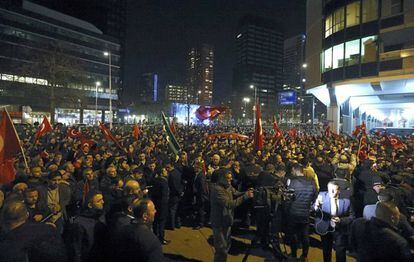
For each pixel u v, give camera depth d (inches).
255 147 464.4
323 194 246.8
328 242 248.8
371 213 189.3
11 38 2918.3
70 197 264.4
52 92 2071.9
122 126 1552.7
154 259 151.1
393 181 311.1
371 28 1397.6
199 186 361.1
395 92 1457.9
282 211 264.7
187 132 1127.6
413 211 255.9
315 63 1732.3
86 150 511.8
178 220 368.5
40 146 604.4
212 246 311.9
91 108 3604.8
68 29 3412.9
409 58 1305.4
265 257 287.1
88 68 3629.4
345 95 1588.3
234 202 244.1
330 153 493.4
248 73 7859.3
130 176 301.9
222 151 451.8
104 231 185.5
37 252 143.6
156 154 487.8
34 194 215.3
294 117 4057.6
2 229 151.2
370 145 645.3
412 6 1290.6
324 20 1620.3
